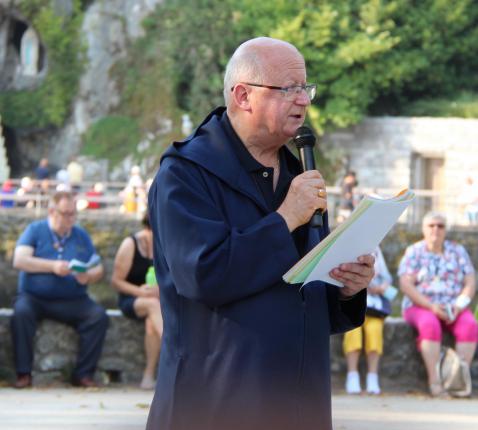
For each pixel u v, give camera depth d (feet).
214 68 160.66
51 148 177.47
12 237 96.37
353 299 17.30
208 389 15.88
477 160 150.30
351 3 155.12
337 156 152.05
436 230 45.16
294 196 16.01
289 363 15.89
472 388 45.50
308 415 16.03
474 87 167.32
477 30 163.32
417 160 153.07
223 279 15.44
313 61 149.48
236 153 16.61
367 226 15.81
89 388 42.91
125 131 171.42
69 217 43.55
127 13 178.81
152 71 174.09
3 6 177.68
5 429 30.83
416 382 45.24
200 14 159.43
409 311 45.21
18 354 42.75
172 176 16.11
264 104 16.39
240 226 16.10
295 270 15.56
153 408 16.39
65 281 43.16
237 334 15.83
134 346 45.01
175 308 16.34
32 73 179.22
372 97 154.81
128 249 44.19
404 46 157.79
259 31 155.12
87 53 178.09
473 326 44.37
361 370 44.96
